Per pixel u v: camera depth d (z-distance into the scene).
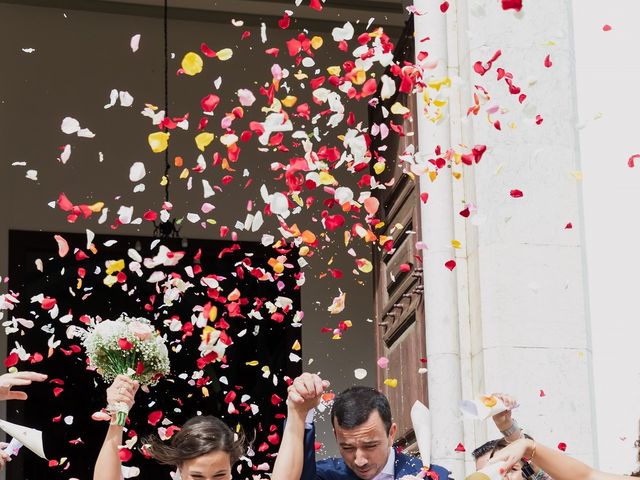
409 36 6.97
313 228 9.17
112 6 9.09
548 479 4.26
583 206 5.93
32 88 8.98
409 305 6.84
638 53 6.09
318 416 8.76
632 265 5.87
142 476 9.02
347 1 9.11
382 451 4.35
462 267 5.95
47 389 9.15
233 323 9.17
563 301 5.74
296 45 5.21
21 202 8.88
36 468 9.05
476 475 3.33
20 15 9.03
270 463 8.95
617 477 3.53
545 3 6.01
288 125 5.01
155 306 9.14
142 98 9.12
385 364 5.57
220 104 9.20
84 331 5.29
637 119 6.00
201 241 9.06
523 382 5.63
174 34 9.25
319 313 9.12
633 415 5.72
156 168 9.08
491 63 5.49
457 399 5.77
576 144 5.94
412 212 6.84
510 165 5.84
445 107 5.96
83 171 8.98
